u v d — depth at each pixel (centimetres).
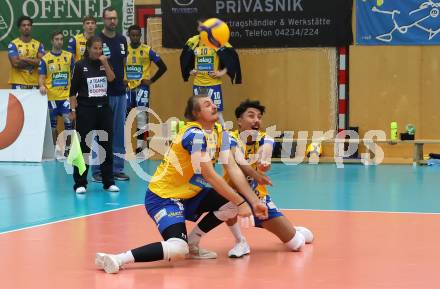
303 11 2688
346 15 2658
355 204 1634
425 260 1041
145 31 2819
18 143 2655
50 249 1141
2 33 2903
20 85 2725
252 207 1021
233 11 2731
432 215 1459
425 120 2641
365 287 888
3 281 931
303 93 2714
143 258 985
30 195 1828
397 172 2306
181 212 1030
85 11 2858
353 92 2670
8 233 1288
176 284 907
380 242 1180
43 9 2880
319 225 1352
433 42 2614
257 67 2739
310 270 982
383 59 2650
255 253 1104
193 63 2602
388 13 2634
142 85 2650
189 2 2759
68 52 2694
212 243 1188
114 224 1380
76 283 918
